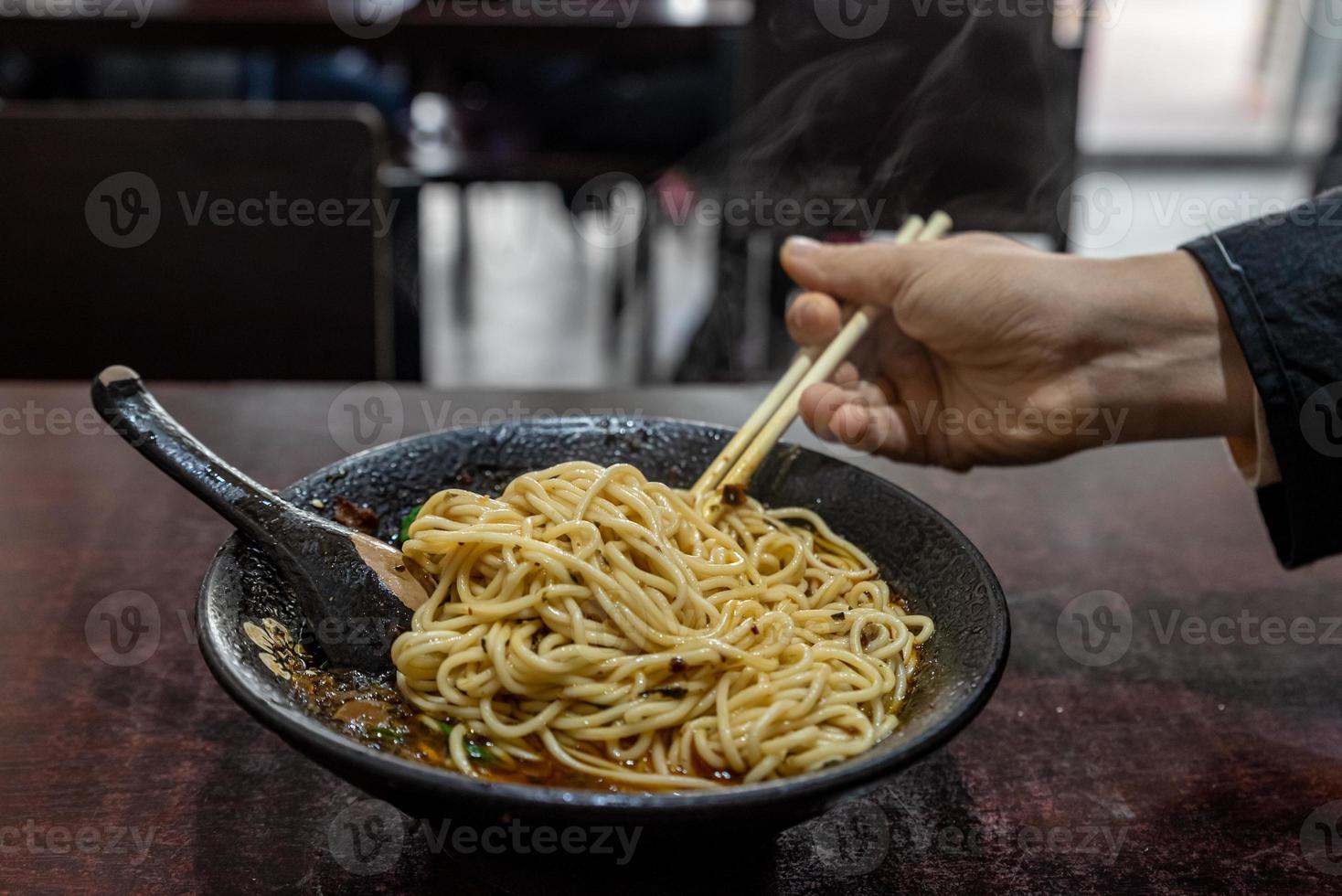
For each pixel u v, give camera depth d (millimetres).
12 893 532
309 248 938
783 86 1257
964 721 493
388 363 992
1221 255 637
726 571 607
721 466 649
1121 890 544
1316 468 632
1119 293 660
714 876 527
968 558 572
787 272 710
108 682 628
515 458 655
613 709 557
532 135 1705
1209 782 591
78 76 1748
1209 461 829
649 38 1461
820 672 565
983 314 664
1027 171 1269
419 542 581
